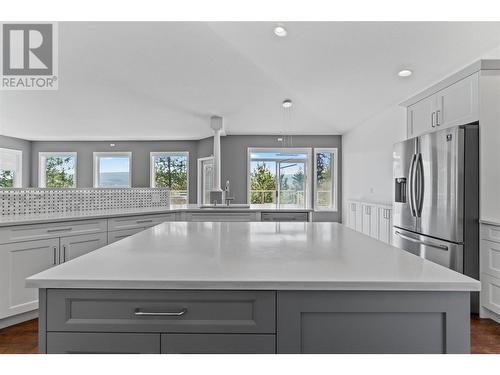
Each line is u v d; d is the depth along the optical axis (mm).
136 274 896
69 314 863
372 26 2752
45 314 859
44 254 2449
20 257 2312
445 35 2709
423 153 2975
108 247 1288
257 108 5555
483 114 2572
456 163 2574
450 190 2631
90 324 858
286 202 7582
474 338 2191
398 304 853
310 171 7508
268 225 2064
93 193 3357
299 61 3582
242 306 869
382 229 4867
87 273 905
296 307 861
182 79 4383
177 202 8016
